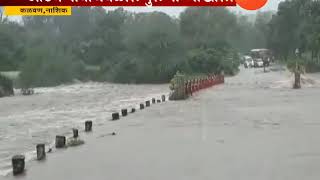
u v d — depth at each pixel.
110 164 23.33
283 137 28.81
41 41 194.38
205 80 85.75
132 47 158.12
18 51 190.38
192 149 26.06
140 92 106.12
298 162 21.78
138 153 25.75
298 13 177.75
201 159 23.30
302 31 155.00
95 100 85.94
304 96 59.62
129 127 37.22
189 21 160.00
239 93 69.56
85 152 27.09
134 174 20.94
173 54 151.38
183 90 64.31
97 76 172.25
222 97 63.34
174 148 26.67
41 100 93.12
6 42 191.25
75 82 170.25
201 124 36.50
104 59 183.88
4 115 62.56
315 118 37.44
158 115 44.81
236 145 26.72
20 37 198.00
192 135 31.09
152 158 24.14
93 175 21.25
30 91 125.38
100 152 26.77
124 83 158.50
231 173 20.23
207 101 58.28
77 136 33.00
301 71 90.56
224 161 22.64
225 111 45.25
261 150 24.95
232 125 35.16
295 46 183.12
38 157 26.12
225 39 162.50
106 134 34.06
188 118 40.97
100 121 47.25
